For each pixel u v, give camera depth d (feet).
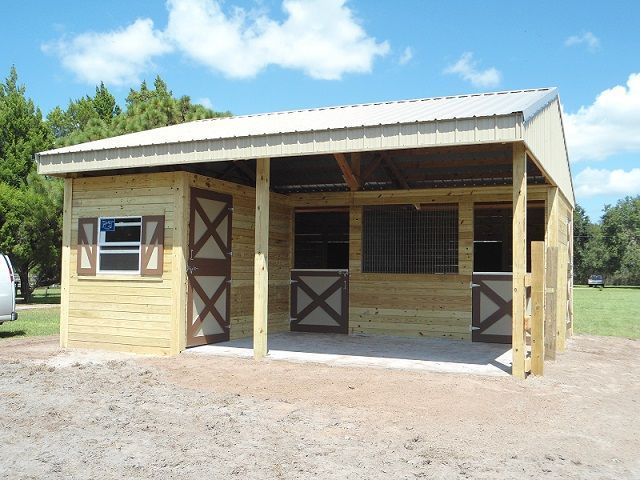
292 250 38.47
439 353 28.50
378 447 15.06
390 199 35.99
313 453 14.56
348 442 15.42
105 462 13.84
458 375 22.86
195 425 16.76
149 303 28.91
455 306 34.37
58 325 43.62
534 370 23.66
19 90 84.84
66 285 31.30
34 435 15.81
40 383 22.04
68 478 12.89
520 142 21.49
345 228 39.47
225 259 31.73
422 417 17.65
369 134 22.47
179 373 23.76
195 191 29.37
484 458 14.37
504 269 39.58
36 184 66.23
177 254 28.40
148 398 19.77
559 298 32.91
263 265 26.53
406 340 33.58
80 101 128.77
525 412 18.30
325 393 20.29
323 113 34.40
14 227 63.98
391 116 25.57
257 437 15.72
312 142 23.49
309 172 35.45
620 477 13.39
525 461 14.25
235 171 35.17
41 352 29.48
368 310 36.40
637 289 169.99
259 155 24.50
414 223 35.99
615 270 222.89
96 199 30.81
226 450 14.71
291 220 38.60
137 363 26.11
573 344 36.50
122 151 27.55
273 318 36.55
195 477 12.97
